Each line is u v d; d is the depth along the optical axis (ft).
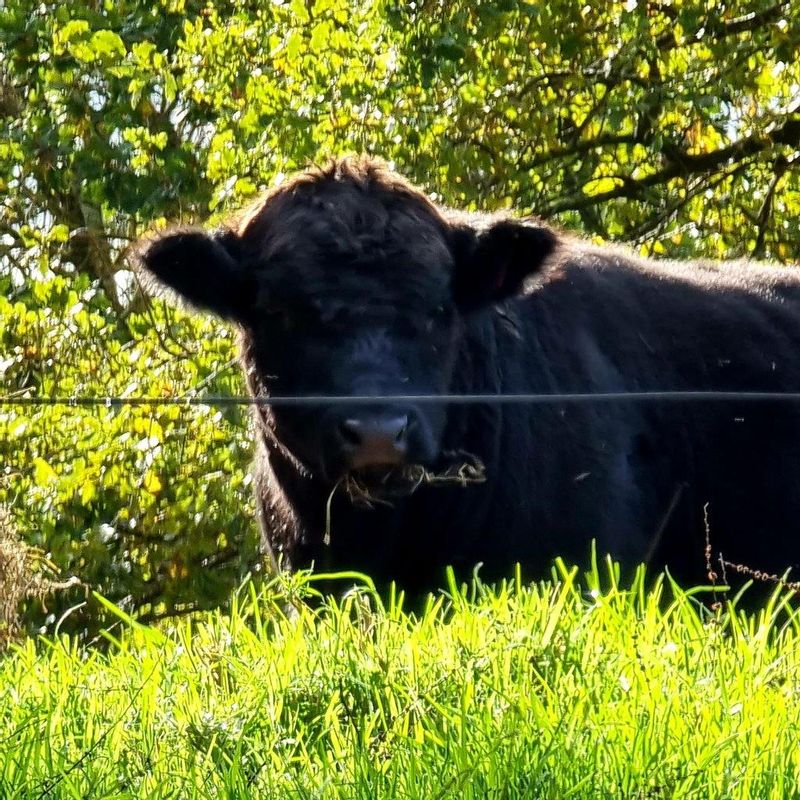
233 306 52.13
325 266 49.24
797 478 59.82
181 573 98.32
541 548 53.57
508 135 113.80
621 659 37.27
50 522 93.91
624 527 55.62
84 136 113.60
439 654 38.55
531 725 32.81
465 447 51.75
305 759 31.89
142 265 51.90
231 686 38.17
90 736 34.40
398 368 48.01
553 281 58.08
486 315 53.31
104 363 104.78
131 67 104.01
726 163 117.50
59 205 139.03
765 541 59.26
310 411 48.60
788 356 61.52
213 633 43.04
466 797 29.78
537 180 113.91
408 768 31.12
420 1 103.19
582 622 39.34
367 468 47.06
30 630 78.02
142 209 109.09
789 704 34.94
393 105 102.83
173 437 99.76
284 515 53.88
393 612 43.24
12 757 32.45
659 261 66.49
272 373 50.57
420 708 33.94
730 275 65.98
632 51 104.99
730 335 60.75
